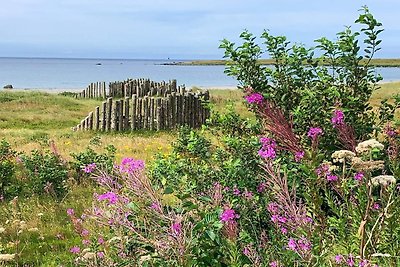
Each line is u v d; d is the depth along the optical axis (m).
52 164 10.42
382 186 3.38
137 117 23.36
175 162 5.82
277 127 3.63
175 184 5.14
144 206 3.52
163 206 3.58
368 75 6.65
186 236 3.48
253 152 5.50
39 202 9.38
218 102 30.67
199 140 6.14
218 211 3.72
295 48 6.78
